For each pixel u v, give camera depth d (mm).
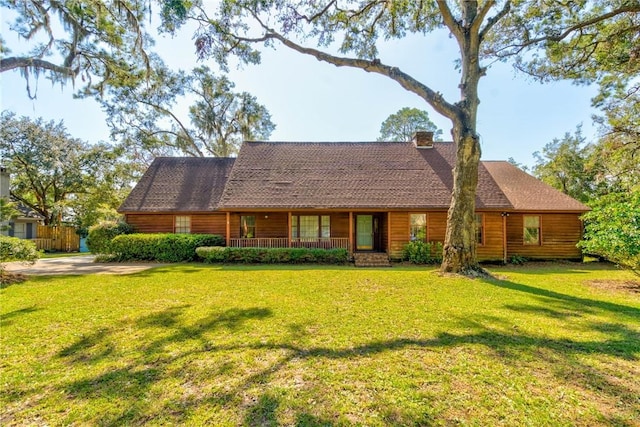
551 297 6676
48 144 21844
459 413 2562
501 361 3529
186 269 10977
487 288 7609
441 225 14016
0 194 15719
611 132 15055
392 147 16875
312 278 9055
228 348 3922
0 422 2500
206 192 16344
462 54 9773
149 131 21781
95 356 3707
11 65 9539
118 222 15062
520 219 14422
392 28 11289
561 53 11648
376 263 12805
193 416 2537
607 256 8320
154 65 19406
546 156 25344
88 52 12062
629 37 10898
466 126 9516
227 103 23234
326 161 15969
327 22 10742
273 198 14047
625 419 2490
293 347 3949
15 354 3764
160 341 4160
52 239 20969
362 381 3086
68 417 2543
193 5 9148
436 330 4574
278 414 2559
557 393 2871
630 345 3975
